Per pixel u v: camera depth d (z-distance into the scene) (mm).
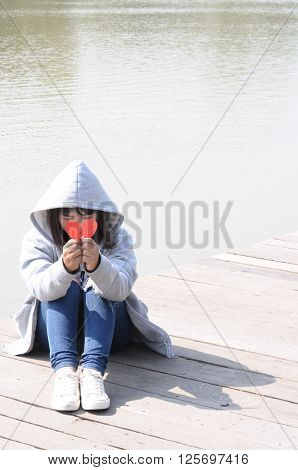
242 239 4504
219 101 8039
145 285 3254
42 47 11641
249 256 3680
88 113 7332
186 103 7879
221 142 6469
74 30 13961
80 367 2463
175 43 12289
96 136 6512
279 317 2945
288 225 4703
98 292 2371
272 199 5105
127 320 2545
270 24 15406
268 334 2793
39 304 2490
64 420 2197
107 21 15688
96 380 2270
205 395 2350
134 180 5453
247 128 6953
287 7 19562
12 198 5008
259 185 5379
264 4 20484
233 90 8617
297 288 3256
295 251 3760
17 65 9898
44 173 5543
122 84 8750
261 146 6359
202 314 2961
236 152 6180
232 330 2822
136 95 8219
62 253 2379
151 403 2297
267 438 2121
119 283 2352
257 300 3113
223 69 9961
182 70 9773
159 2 21547
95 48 11609
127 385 2404
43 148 6133
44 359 2566
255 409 2273
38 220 2441
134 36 13211
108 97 8039
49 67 9766
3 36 12992
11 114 7199
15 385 2391
